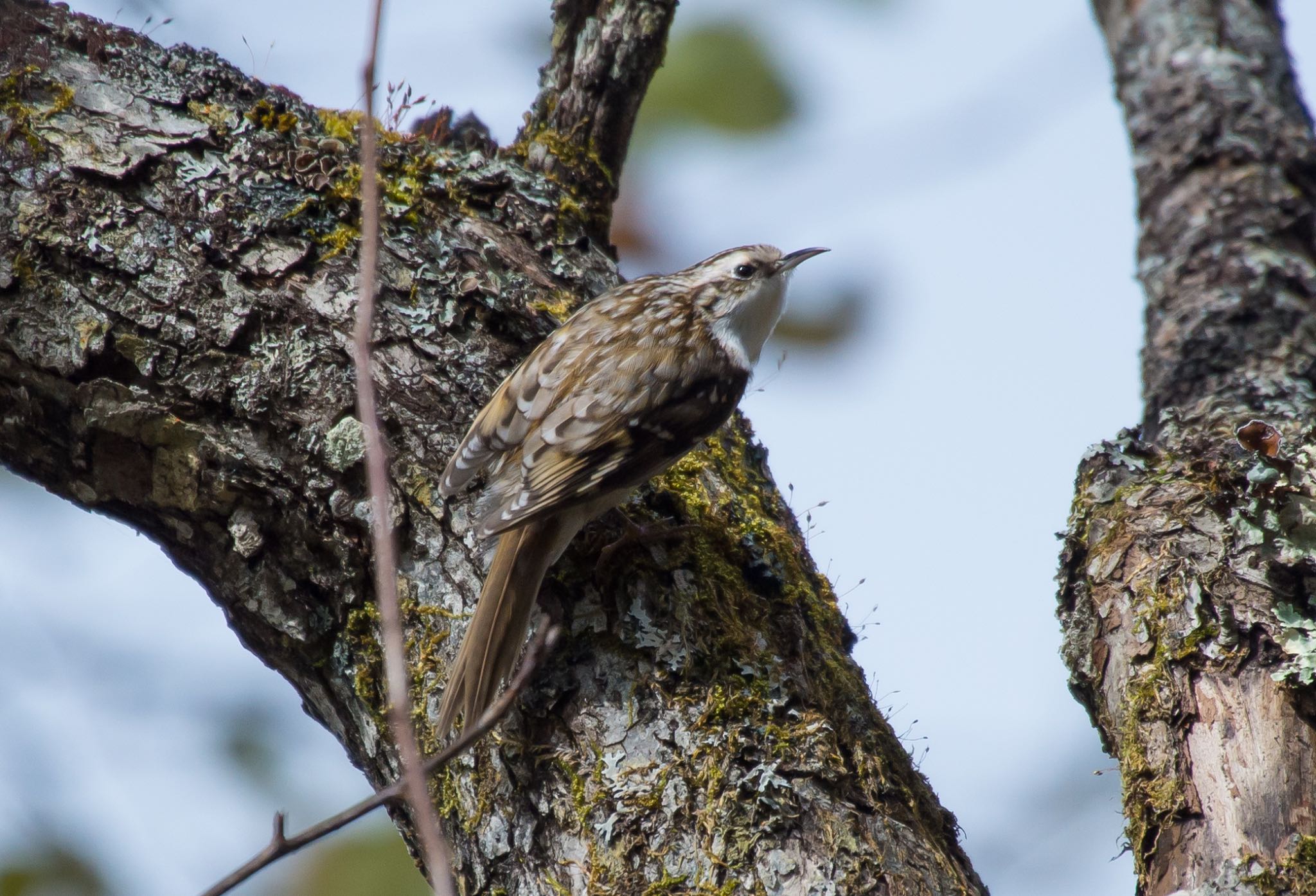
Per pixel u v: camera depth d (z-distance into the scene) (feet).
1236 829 15.31
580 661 16.78
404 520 17.57
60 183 18.04
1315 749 15.61
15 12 19.25
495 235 20.70
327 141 19.81
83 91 18.94
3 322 17.48
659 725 16.08
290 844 10.69
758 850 15.21
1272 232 26.32
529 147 23.24
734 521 18.80
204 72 19.76
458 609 17.29
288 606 17.67
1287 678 16.06
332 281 18.57
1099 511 18.81
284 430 17.52
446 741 16.53
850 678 17.94
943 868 15.98
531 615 17.35
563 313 20.29
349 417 17.63
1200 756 16.05
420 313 19.02
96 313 17.47
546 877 15.56
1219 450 20.12
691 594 17.33
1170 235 27.25
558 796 15.84
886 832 15.83
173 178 18.54
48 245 17.63
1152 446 19.74
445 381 18.56
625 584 17.44
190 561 18.29
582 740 16.10
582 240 21.84
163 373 17.42
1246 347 24.07
